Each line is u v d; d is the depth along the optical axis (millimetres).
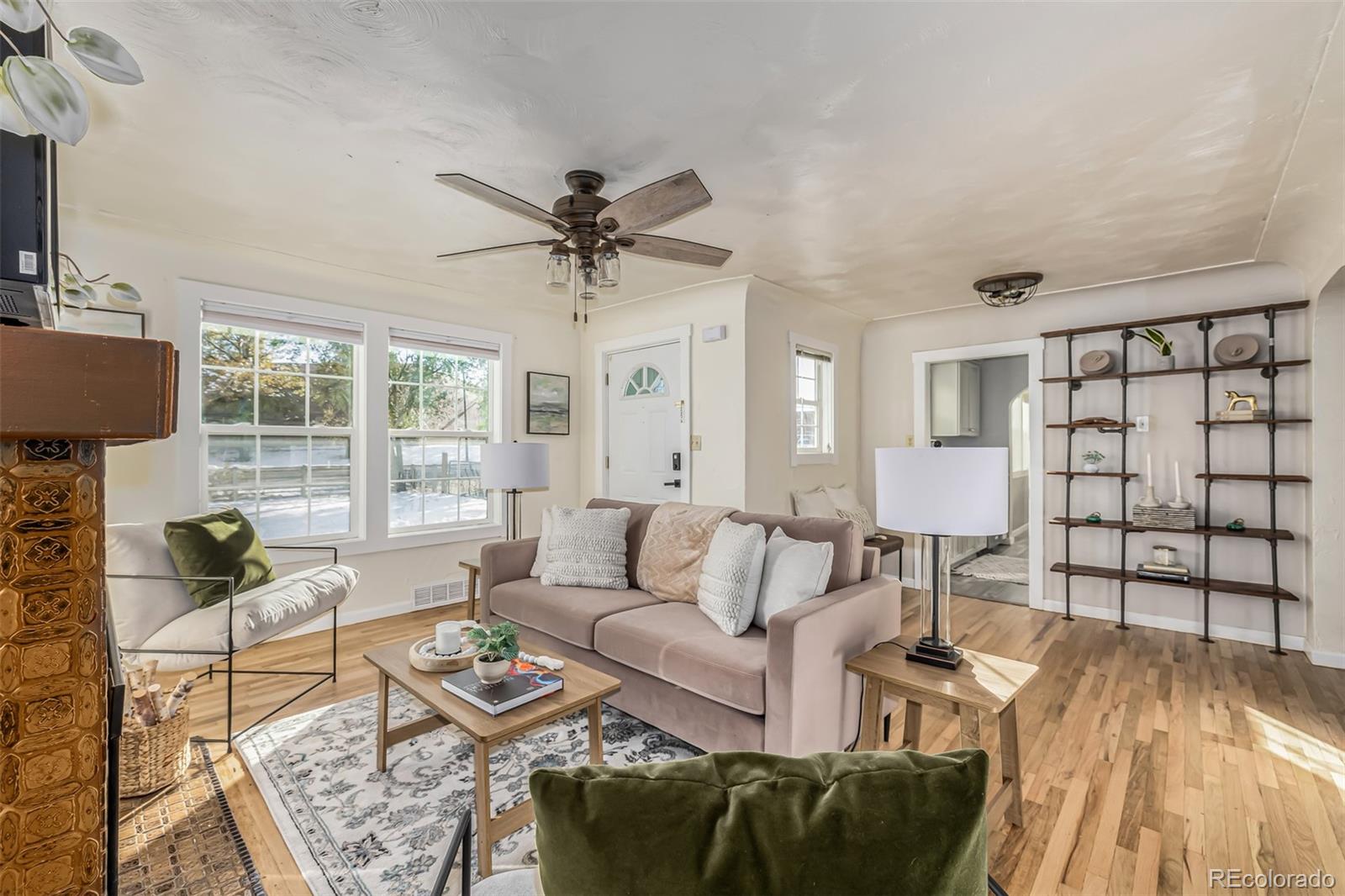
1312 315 3443
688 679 2180
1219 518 3859
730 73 1794
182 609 2662
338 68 1774
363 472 3986
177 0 1485
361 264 3699
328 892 1607
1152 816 1956
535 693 1847
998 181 2488
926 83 1837
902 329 5234
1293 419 3545
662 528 3035
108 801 611
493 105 1961
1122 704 2803
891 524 1933
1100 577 4273
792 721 1918
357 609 3949
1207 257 3514
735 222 2959
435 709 1811
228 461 3479
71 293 1903
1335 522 3338
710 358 4355
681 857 607
